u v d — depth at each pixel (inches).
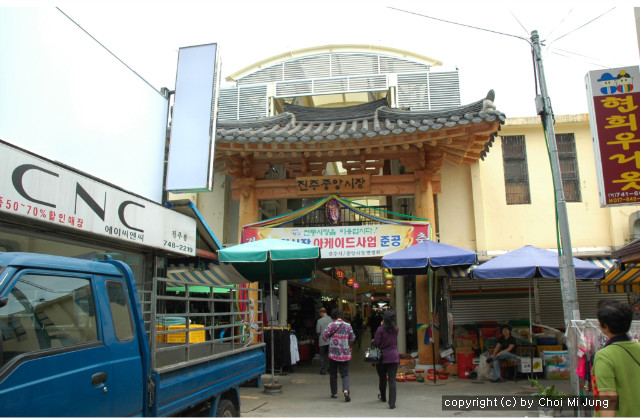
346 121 466.9
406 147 426.3
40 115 204.1
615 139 275.7
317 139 410.3
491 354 414.9
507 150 511.5
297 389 377.7
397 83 538.3
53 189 183.0
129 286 157.2
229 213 525.7
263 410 300.0
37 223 186.7
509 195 501.7
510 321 474.0
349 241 434.9
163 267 298.4
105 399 131.6
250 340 268.8
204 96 300.7
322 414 289.1
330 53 561.6
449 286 490.9
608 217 485.1
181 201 297.9
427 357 430.9
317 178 459.8
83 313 133.8
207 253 334.3
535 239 488.1
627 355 129.9
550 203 494.6
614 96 279.9
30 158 171.6
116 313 147.2
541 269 355.6
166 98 311.0
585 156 501.0
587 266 352.2
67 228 194.9
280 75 565.9
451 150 458.6
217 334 394.3
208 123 296.5
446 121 391.5
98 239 230.1
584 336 216.2
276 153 450.9
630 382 127.4
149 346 159.9
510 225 493.4
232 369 221.0
